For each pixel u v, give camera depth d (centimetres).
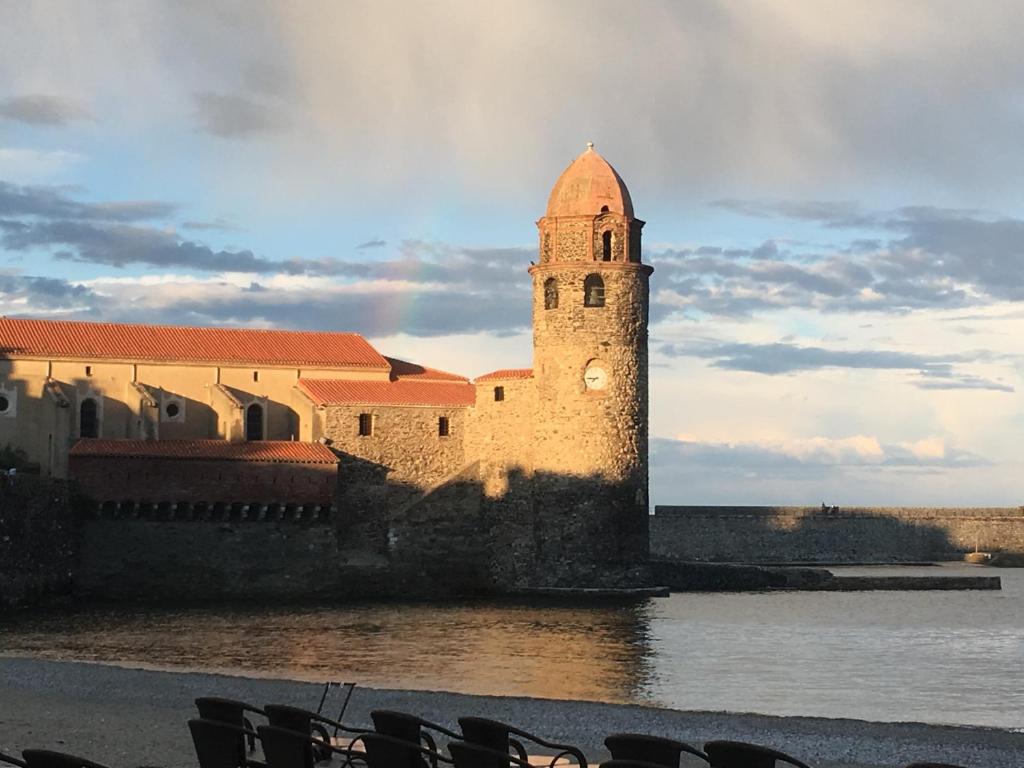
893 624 8419
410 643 7012
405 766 2838
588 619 8294
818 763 3791
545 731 4216
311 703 4694
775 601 9931
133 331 10344
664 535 14125
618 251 9900
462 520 10031
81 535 8906
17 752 3591
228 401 10044
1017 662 6638
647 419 10031
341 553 9750
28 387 9681
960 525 14950
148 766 3164
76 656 6334
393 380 10725
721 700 5372
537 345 9956
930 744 4066
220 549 9256
